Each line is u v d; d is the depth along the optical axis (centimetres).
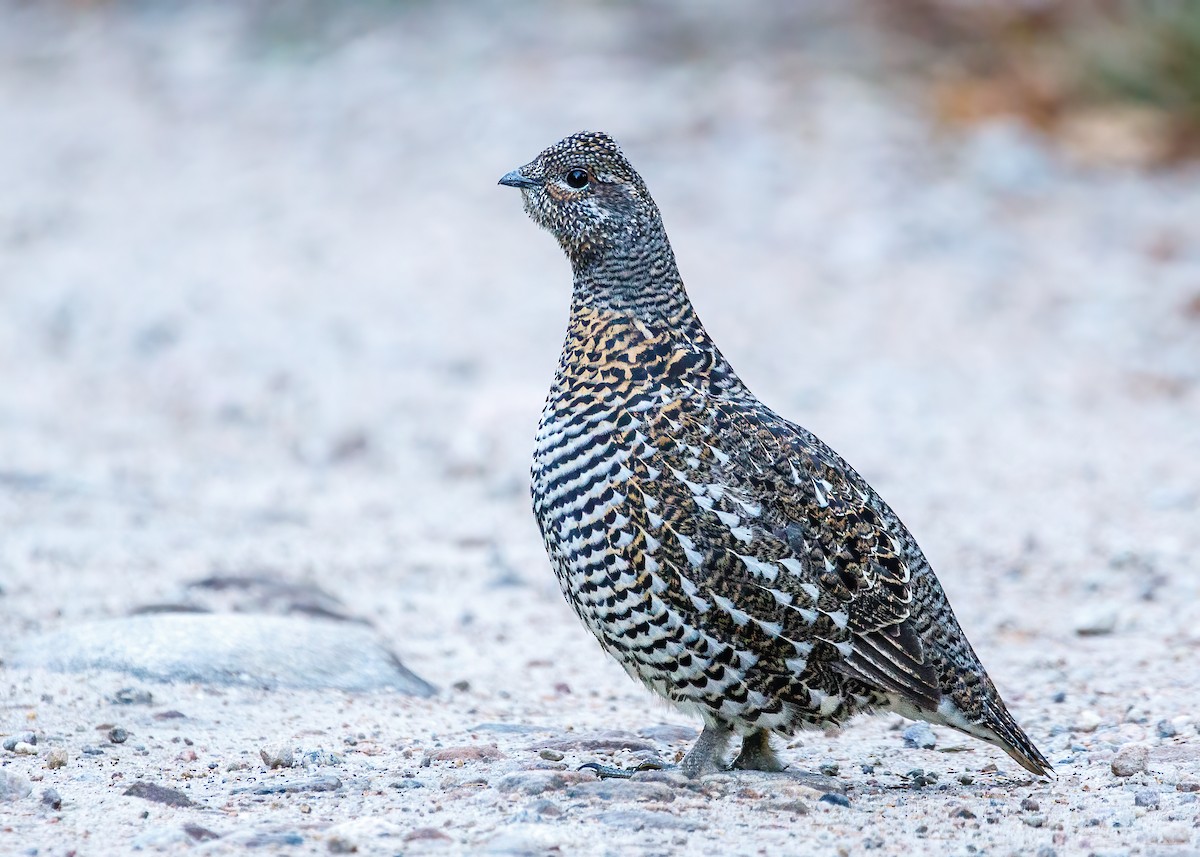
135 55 2966
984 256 1983
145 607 977
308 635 905
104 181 2344
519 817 636
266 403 1580
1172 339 1744
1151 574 1133
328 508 1316
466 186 2211
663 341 725
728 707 695
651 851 599
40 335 1783
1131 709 853
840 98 2477
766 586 676
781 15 2812
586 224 736
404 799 674
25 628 957
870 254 1970
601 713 871
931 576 726
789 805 669
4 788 672
